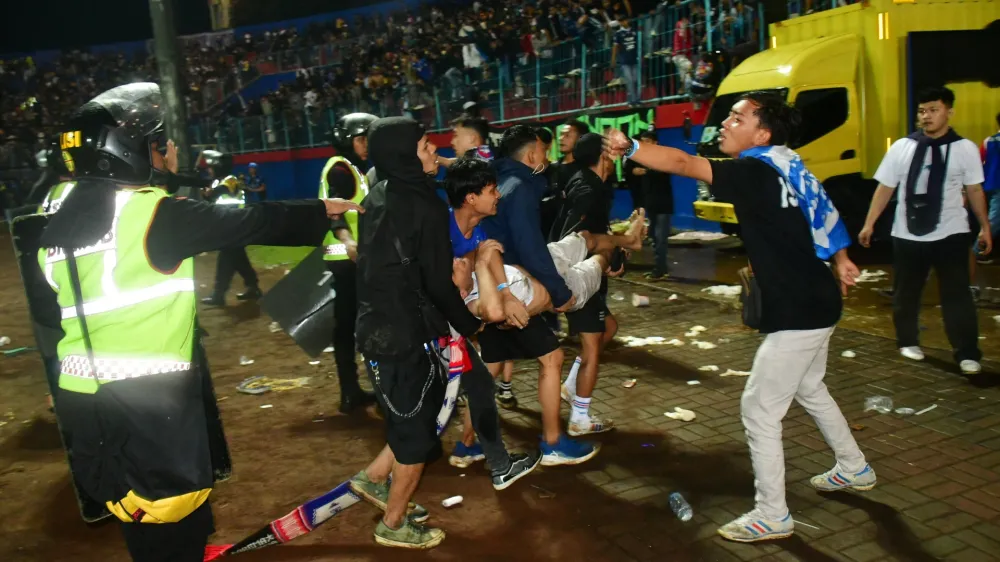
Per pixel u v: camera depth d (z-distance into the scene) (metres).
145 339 2.40
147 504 2.39
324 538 3.68
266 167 23.38
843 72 10.24
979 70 10.39
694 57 13.28
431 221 3.17
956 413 4.79
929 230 5.44
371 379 3.33
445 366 3.41
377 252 3.19
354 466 4.50
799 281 3.23
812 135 10.18
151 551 2.53
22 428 5.40
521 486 4.12
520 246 3.85
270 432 5.08
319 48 27.48
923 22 10.15
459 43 20.39
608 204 4.87
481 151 4.93
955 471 4.02
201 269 12.49
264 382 6.18
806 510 3.69
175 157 2.73
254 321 8.49
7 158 22.94
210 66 30.00
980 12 10.24
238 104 27.72
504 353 4.21
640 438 4.67
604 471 4.25
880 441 4.43
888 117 10.20
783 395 3.35
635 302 8.16
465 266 3.64
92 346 2.40
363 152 4.90
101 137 2.41
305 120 22.31
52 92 29.06
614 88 14.68
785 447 4.41
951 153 5.32
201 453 2.46
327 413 5.41
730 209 10.53
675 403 5.22
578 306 4.16
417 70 20.80
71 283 2.38
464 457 4.41
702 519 3.68
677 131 13.51
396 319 3.19
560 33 16.98
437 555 3.48
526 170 4.00
